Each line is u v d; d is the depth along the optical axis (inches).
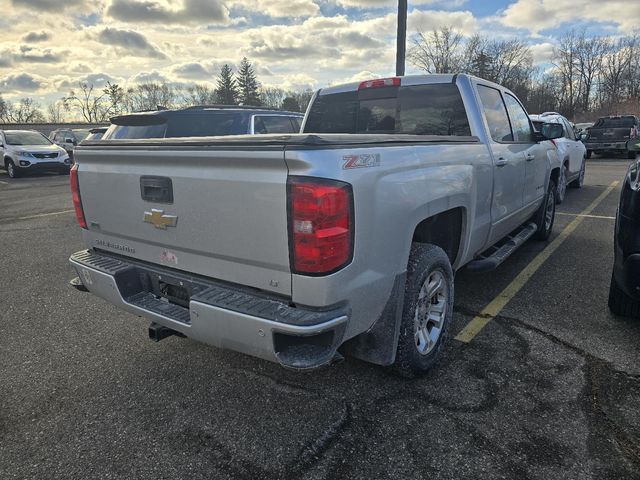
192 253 107.2
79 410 114.7
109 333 155.7
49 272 221.9
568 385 118.3
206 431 105.9
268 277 94.7
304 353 90.7
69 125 1603.1
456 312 163.2
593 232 273.6
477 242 154.2
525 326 151.1
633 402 110.9
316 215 85.7
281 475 92.4
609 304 155.8
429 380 122.6
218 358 138.3
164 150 105.2
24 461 97.7
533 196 215.8
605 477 89.1
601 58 2674.7
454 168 127.6
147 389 123.0
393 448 98.7
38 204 430.3
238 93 3193.9
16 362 137.6
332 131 187.9
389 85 171.9
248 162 91.4
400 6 409.1
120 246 125.9
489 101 170.6
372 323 106.6
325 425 106.7
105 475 93.6
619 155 822.5
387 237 100.7
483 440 99.9
